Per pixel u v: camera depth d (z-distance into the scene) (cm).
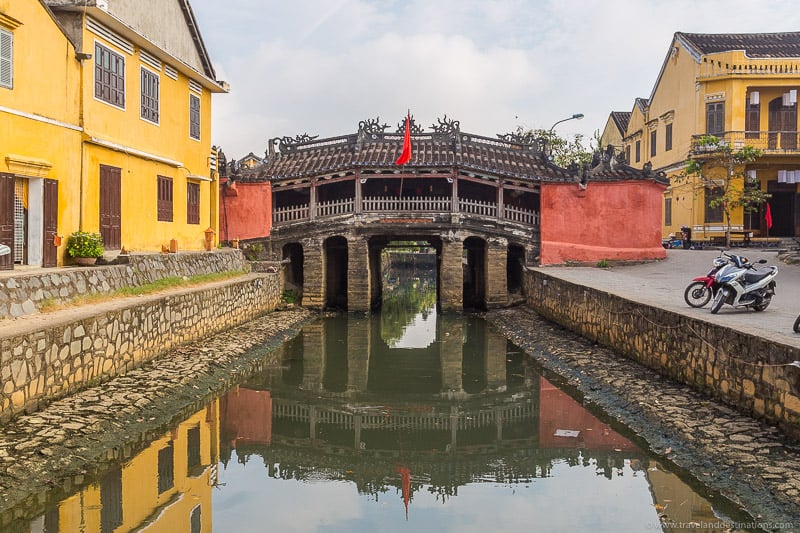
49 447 792
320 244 2569
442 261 2533
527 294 2520
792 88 2941
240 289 1977
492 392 1335
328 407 1231
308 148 2770
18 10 1212
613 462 874
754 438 796
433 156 2566
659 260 2555
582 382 1302
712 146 2875
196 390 1208
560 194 2556
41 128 1288
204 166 2208
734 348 916
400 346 1873
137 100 1694
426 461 943
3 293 981
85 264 1398
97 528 657
